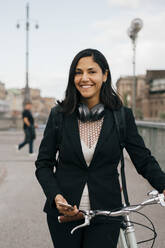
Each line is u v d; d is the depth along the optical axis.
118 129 2.04
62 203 1.78
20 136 25.94
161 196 1.83
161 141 7.70
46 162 2.09
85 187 1.99
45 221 5.03
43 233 4.55
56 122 2.08
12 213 5.43
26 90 41.00
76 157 2.00
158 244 4.14
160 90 126.69
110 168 2.02
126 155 12.14
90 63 2.01
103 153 1.99
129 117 2.10
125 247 2.14
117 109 2.07
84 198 1.97
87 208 1.97
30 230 4.65
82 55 2.03
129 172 8.98
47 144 2.10
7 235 4.47
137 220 5.03
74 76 2.05
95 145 2.00
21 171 9.38
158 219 5.07
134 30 20.00
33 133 13.00
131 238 2.08
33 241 4.27
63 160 2.04
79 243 2.01
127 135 2.09
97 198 1.97
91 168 2.00
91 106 2.11
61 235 2.02
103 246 1.95
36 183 7.74
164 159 7.34
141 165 2.10
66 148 2.01
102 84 2.10
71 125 2.04
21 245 4.13
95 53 2.03
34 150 15.01
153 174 2.05
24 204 5.96
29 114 13.04
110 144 2.00
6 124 42.50
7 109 84.75
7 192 6.87
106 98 2.07
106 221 1.96
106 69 2.08
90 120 2.05
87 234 1.98
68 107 2.05
